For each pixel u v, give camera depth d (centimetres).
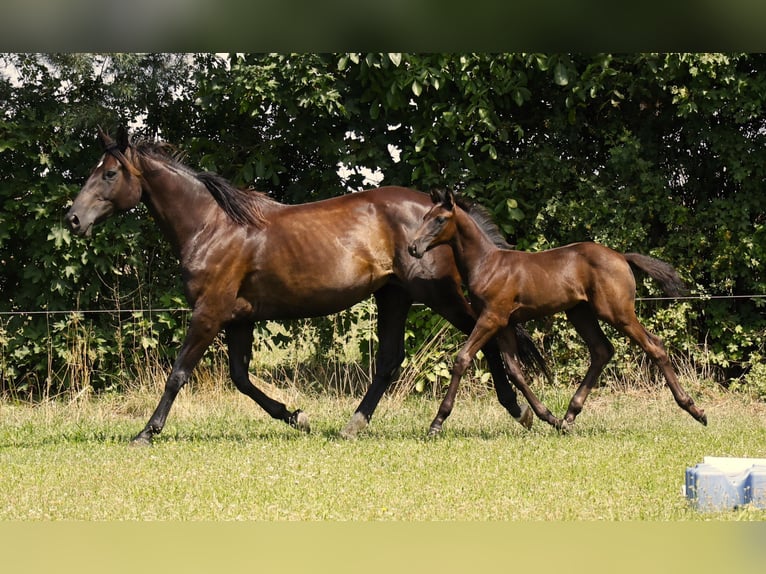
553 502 648
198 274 916
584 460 786
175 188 918
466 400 1193
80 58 1191
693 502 639
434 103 1216
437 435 918
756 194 1222
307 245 920
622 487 689
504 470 751
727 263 1218
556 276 917
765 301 1212
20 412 1160
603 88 1216
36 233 1220
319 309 939
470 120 1203
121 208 914
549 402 1165
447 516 618
